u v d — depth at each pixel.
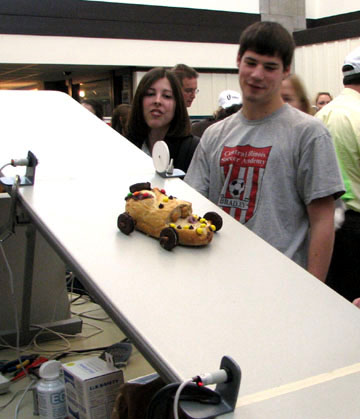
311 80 5.04
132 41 4.55
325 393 0.58
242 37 1.24
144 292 0.74
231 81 5.20
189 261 0.84
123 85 4.77
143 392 0.77
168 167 1.18
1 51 4.01
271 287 0.79
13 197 1.04
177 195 1.11
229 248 0.91
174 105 1.74
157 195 0.95
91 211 0.99
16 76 5.36
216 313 0.71
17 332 1.20
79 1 4.26
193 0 4.86
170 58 4.78
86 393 0.86
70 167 1.20
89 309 1.59
